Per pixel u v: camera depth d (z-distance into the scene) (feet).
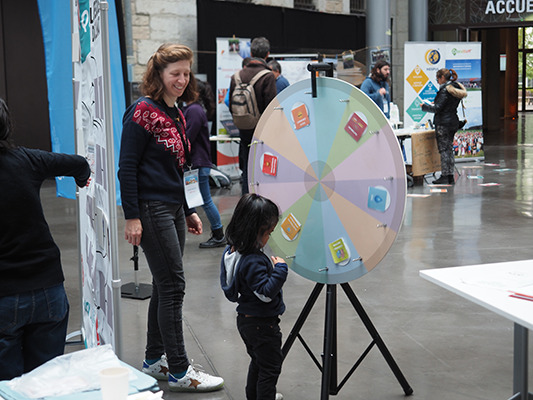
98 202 9.79
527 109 106.73
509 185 31.42
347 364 11.53
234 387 10.70
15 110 38.17
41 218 8.11
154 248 9.95
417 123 36.40
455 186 31.50
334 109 8.98
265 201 8.62
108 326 9.70
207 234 22.16
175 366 10.37
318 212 9.34
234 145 34.55
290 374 11.20
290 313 14.21
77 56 10.78
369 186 8.70
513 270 8.15
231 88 20.35
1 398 5.86
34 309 7.95
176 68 9.66
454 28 50.24
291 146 9.55
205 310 14.53
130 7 30.40
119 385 5.11
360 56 45.32
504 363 11.45
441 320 13.66
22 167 7.96
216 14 33.94
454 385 10.60
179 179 10.13
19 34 37.60
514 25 48.80
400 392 10.38
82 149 10.87
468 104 40.81
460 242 20.29
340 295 15.44
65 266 18.43
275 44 37.83
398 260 18.35
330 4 42.93
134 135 9.64
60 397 5.81
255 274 8.48
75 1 10.62
